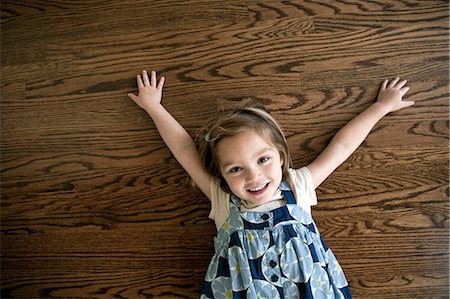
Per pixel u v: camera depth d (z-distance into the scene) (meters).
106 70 1.18
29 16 1.20
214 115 1.15
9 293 1.18
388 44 1.14
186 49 1.17
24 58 1.19
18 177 1.19
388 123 1.13
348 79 1.14
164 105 1.16
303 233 1.00
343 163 1.14
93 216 1.17
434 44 1.14
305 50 1.15
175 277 1.15
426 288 1.12
